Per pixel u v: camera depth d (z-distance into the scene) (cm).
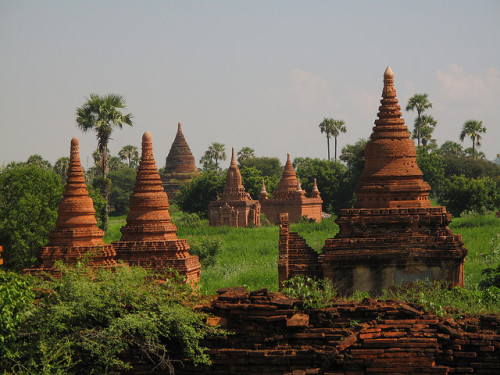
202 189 10500
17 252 4069
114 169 15738
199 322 1580
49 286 1642
